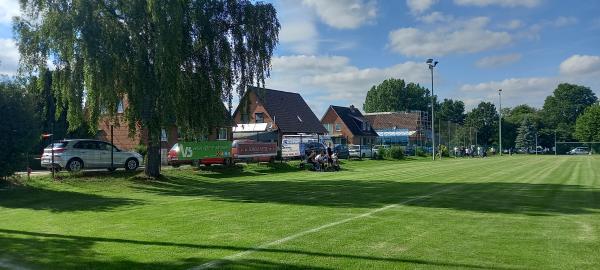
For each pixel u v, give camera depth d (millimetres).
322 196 15969
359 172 30578
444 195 15875
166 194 18078
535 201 14109
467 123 124250
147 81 20906
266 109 59344
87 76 20422
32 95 19844
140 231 9727
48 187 19750
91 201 15828
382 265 6781
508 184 20109
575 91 128625
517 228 9641
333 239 8609
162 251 7820
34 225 11070
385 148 55156
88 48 19734
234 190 19016
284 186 20422
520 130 113125
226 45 23344
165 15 19922
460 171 30062
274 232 9344
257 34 24078
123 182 21453
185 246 8172
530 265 6766
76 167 24219
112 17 20953
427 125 99875
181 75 22094
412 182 21562
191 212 12461
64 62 20703
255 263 6957
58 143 24328
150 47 20750
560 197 15164
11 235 9688
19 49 20281
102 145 25203
